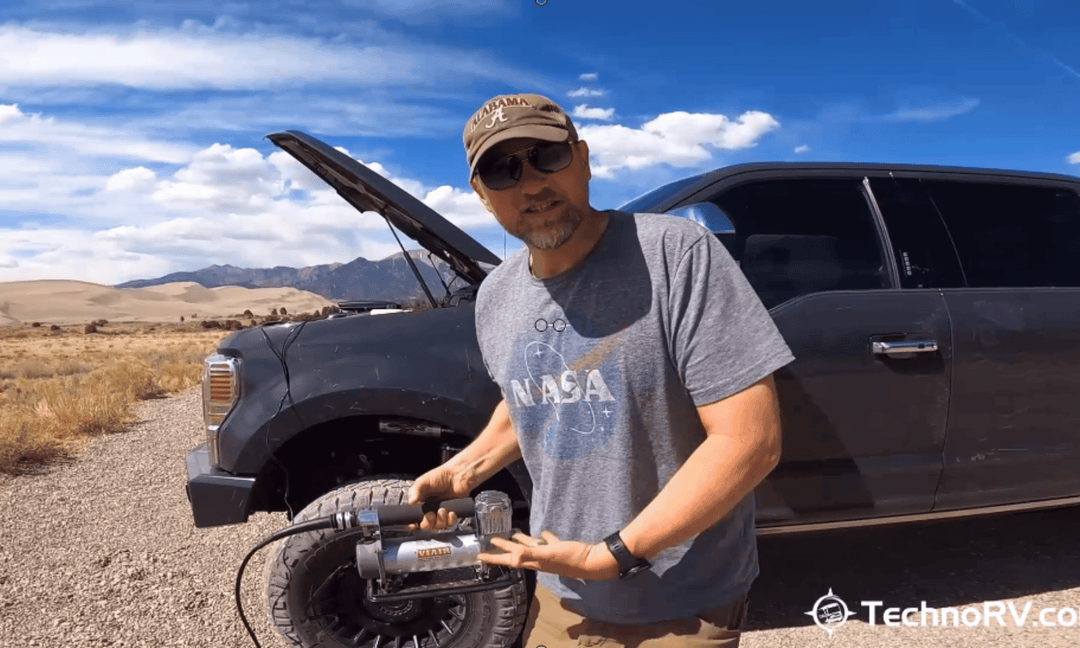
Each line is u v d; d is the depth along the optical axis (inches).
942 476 121.6
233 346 114.2
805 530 118.7
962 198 136.1
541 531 57.7
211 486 108.7
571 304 54.1
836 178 130.3
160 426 406.0
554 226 51.6
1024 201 140.6
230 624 133.3
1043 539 165.6
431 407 107.3
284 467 112.0
